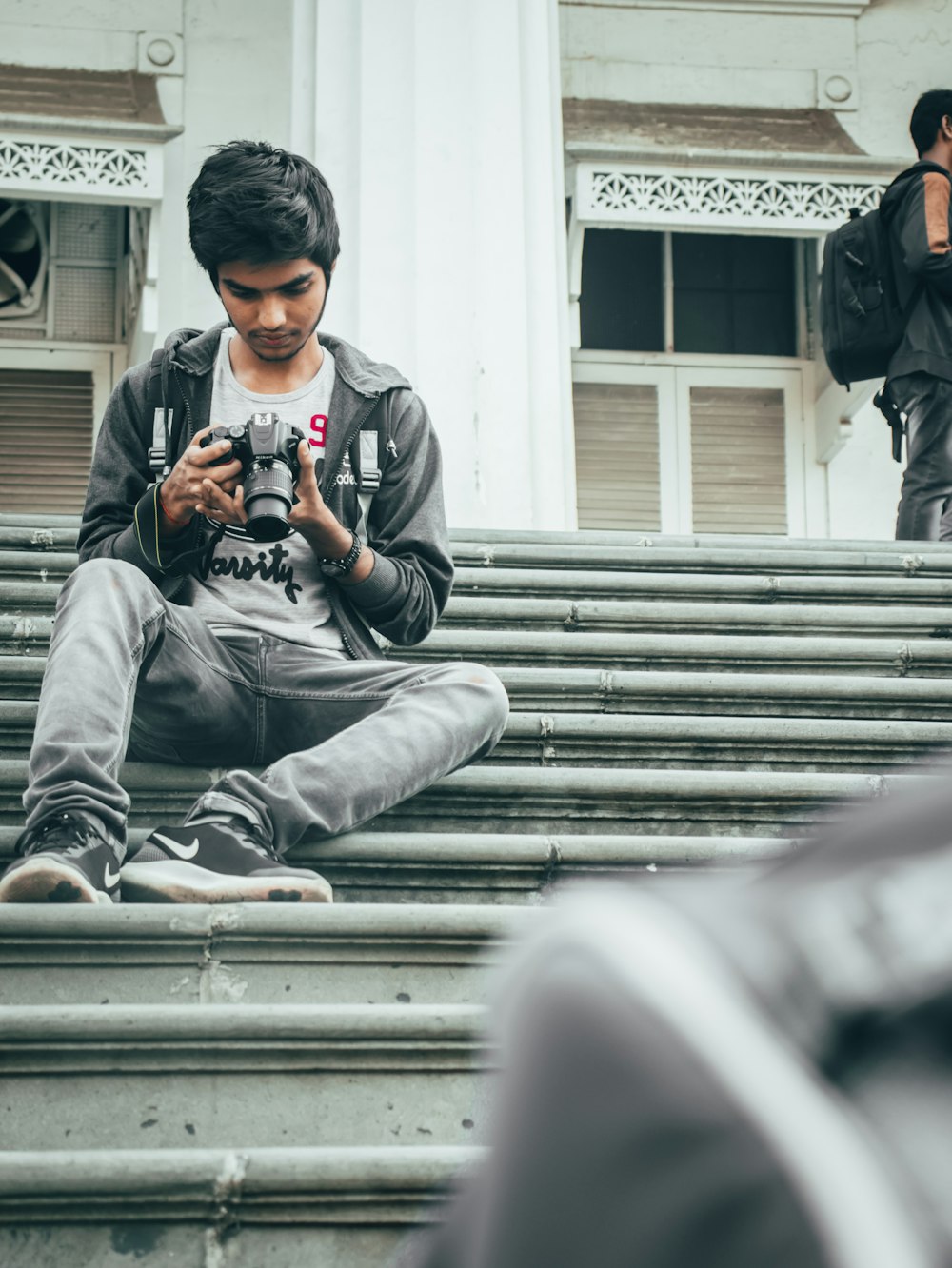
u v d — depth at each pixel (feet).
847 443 38.11
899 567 17.28
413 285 22.86
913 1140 1.36
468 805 10.68
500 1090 1.63
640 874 9.78
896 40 38.32
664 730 11.96
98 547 10.13
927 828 1.55
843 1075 1.41
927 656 14.17
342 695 10.02
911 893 1.48
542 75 24.12
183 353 10.62
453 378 22.61
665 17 37.58
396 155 23.36
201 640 9.86
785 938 1.51
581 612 14.84
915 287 20.42
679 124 36.29
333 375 10.77
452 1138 7.25
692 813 10.94
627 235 38.40
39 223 36.68
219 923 8.16
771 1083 1.41
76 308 36.60
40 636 13.29
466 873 9.73
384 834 9.61
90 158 32.73
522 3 24.25
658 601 15.92
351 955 8.33
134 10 35.88
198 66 36.06
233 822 8.96
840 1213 1.34
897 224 20.35
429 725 9.65
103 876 8.38
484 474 22.35
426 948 8.39
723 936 1.54
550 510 22.41
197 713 9.87
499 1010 1.65
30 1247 6.22
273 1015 7.26
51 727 8.75
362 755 9.41
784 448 38.04
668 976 1.49
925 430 20.36
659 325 38.22
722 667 13.99
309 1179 6.36
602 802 10.87
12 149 32.42
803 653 14.05
